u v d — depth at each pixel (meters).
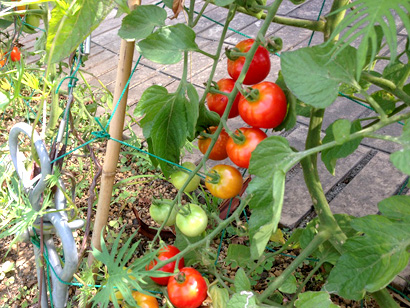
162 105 0.29
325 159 0.31
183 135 0.30
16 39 0.47
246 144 0.27
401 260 0.24
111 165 0.34
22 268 0.51
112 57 0.90
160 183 0.61
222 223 0.31
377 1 0.17
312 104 0.21
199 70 0.81
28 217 0.30
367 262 0.25
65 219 0.32
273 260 0.47
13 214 0.31
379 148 0.60
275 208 0.21
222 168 0.30
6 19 0.44
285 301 0.44
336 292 0.26
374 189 0.54
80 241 0.52
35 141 0.31
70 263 0.31
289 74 0.22
